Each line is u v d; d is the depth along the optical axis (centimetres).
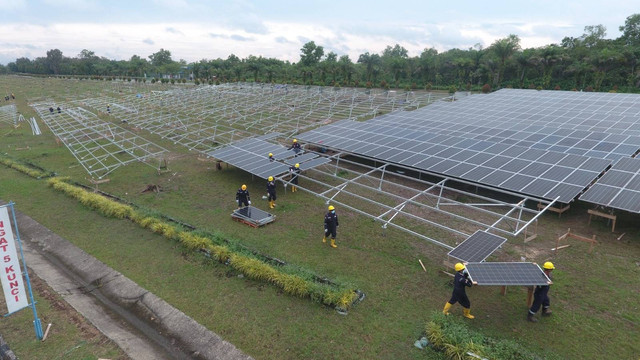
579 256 1535
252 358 1067
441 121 3591
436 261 1539
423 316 1219
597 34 8388
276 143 3416
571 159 2098
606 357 1043
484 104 4388
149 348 1143
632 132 2753
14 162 3195
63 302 1341
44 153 3566
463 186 2369
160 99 6184
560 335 1127
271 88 6931
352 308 1262
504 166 2133
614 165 1978
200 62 12900
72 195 2369
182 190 2475
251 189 2455
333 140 3042
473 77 7794
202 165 3009
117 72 14375
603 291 1316
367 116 4681
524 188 1867
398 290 1359
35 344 1112
